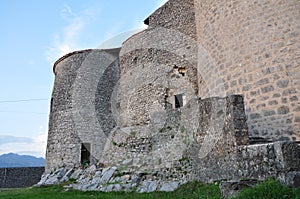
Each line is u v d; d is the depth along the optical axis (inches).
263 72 303.4
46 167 551.8
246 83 315.0
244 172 218.4
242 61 323.9
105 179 382.3
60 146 542.6
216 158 255.4
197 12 434.6
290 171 182.4
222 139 250.2
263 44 310.2
